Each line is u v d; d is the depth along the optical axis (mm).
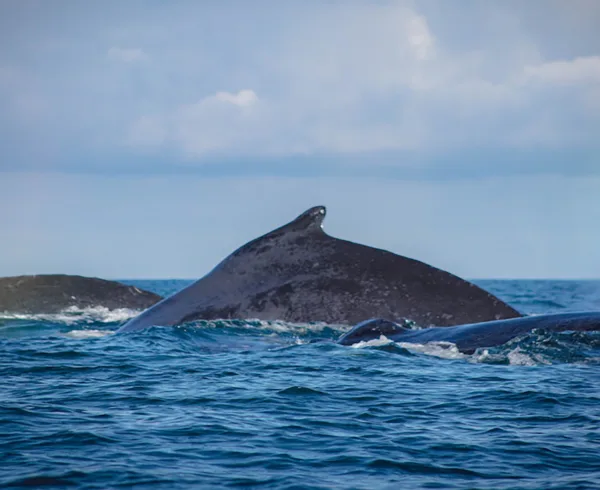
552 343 33094
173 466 19422
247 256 43281
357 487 18062
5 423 23375
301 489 17906
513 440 21812
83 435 22031
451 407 25844
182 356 35875
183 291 43469
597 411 25031
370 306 40531
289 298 41469
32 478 18438
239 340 39438
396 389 28438
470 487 18078
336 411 25359
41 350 37719
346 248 42500
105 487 17922
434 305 40094
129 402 26547
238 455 20406
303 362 33781
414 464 19781
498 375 30438
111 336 40906
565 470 19328
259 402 26547
